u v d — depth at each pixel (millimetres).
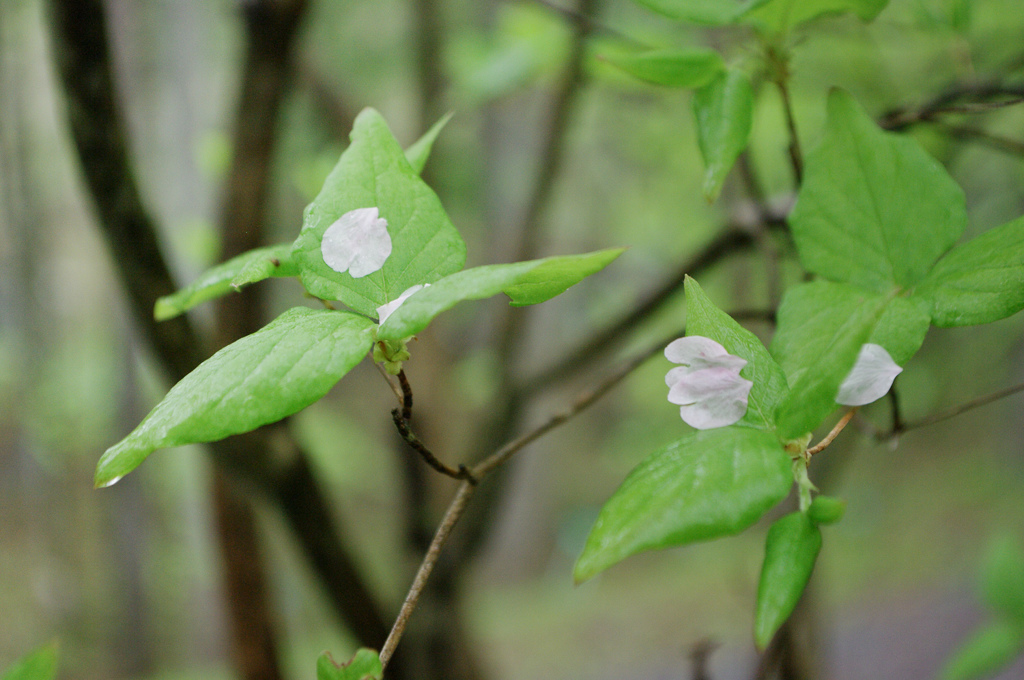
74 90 803
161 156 3086
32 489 6141
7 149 4773
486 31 2225
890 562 7527
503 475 1501
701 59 744
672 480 672
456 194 2471
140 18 2748
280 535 1282
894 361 700
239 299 1049
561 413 799
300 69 1640
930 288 708
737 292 1986
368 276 698
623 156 3498
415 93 1715
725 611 6496
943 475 8781
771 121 1600
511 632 6984
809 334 708
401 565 1472
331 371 675
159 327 842
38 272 5602
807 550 681
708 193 734
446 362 1692
